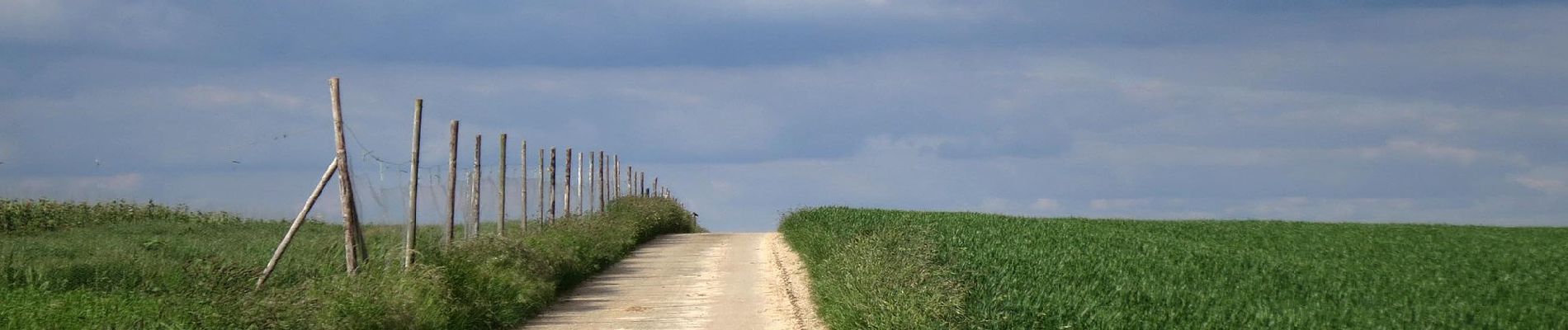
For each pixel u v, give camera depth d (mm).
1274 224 34125
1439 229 30875
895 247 17734
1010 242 24281
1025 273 16266
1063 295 13328
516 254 16625
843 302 13164
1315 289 16297
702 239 33469
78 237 22375
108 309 12250
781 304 16203
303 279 14766
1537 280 17906
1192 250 23266
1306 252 23172
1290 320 12391
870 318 11734
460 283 13773
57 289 14180
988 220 35156
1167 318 12188
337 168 13492
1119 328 11477
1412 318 13312
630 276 21031
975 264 17391
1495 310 14297
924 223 31391
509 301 14344
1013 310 12055
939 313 11211
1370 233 29016
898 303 11742
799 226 31172
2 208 25938
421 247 14914
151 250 18312
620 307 16078
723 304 16234
